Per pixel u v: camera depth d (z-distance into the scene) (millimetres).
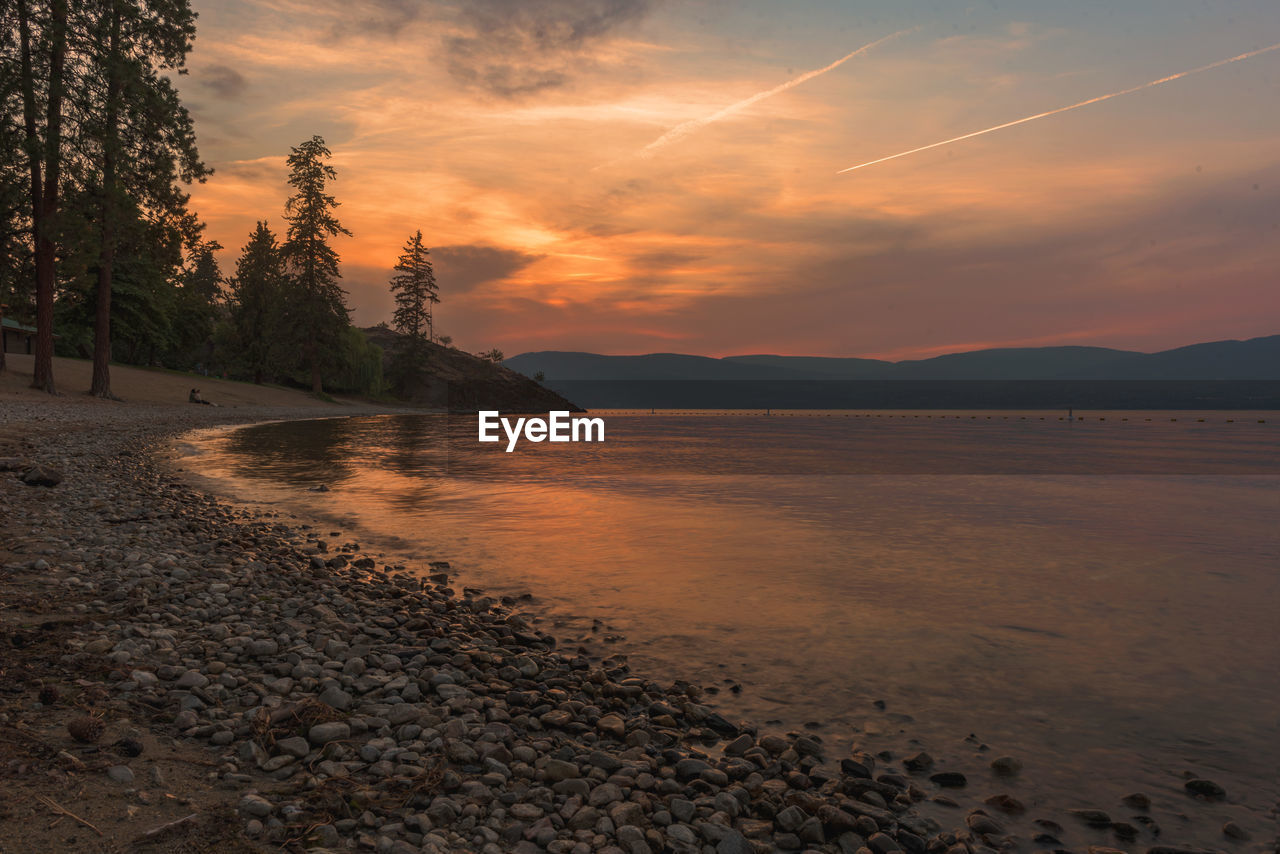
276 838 2891
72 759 3283
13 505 10375
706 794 3760
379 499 14781
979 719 4754
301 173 75688
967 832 3482
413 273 105750
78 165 33375
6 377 36062
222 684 4512
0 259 35469
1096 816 3586
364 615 6613
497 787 3586
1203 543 10828
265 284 79750
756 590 7938
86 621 5492
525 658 5637
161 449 22750
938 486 18938
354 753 3781
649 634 6449
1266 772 4070
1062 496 16859
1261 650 6039
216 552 8641
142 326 55750
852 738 4484
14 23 32062
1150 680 5398
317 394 77688
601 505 14398
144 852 2652
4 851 2541
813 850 3268
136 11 33375
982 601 7543
